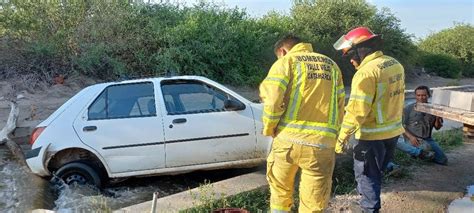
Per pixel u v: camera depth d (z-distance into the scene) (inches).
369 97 172.9
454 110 219.9
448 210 208.7
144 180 274.7
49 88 595.8
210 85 265.7
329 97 159.9
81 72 655.1
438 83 1058.7
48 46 648.4
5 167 296.5
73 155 255.4
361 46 179.5
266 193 226.8
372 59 178.9
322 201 162.9
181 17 784.9
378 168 186.9
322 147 157.6
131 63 692.7
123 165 251.3
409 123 283.6
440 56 1290.6
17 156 311.1
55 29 693.3
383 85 176.1
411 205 214.1
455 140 331.0
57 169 257.1
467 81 1230.3
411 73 1131.9
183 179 277.3
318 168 159.2
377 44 179.8
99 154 249.3
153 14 759.7
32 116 450.0
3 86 583.2
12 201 237.6
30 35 689.0
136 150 251.1
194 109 260.2
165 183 272.1
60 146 248.5
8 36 674.2
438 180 248.8
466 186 239.8
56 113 259.3
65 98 562.6
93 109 255.9
